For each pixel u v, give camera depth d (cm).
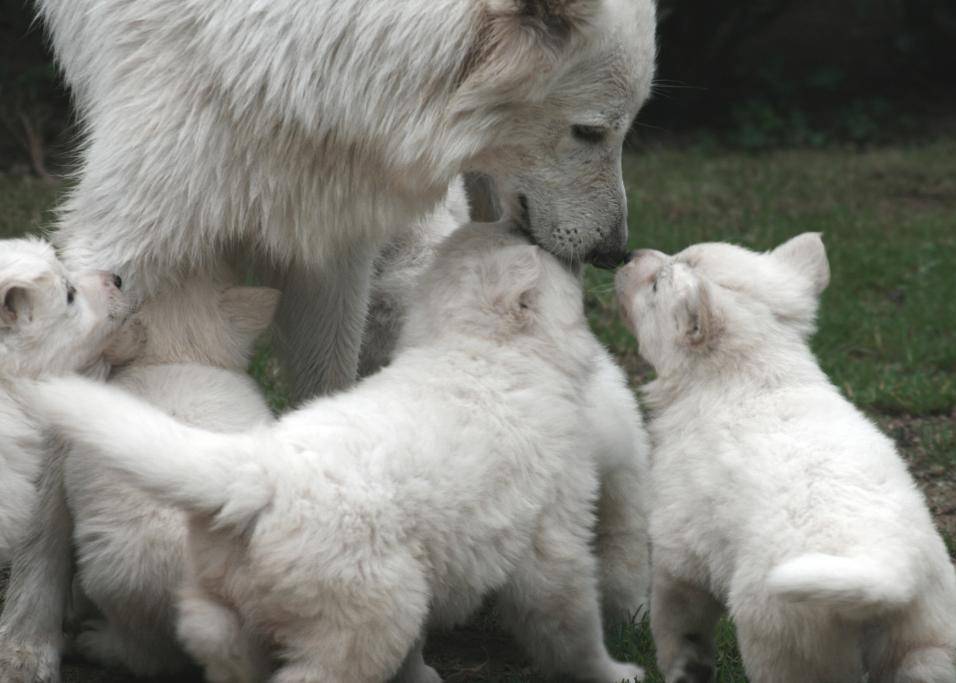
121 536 630
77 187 738
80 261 705
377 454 599
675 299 680
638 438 793
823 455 603
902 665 588
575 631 688
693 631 675
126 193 694
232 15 676
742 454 624
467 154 695
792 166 2352
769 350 670
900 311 1431
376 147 696
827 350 1290
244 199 705
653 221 1814
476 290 684
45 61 2212
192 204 695
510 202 745
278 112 686
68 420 561
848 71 2944
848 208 1991
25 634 694
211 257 722
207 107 688
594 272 1410
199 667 708
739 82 2795
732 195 2069
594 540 791
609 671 704
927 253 1688
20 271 664
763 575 583
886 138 2666
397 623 591
